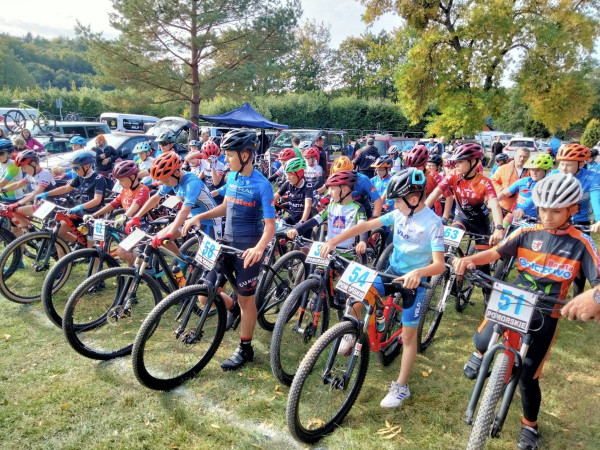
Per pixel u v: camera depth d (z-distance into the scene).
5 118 14.26
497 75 19.56
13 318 4.31
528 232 2.53
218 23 17.09
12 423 2.85
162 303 3.11
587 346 4.02
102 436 2.77
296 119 34.38
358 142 15.51
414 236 2.88
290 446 2.73
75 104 31.56
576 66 19.48
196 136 16.28
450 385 3.42
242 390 3.27
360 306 3.09
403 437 2.83
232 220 3.39
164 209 5.30
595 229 3.80
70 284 5.04
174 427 2.87
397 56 45.84
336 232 3.97
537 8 19.83
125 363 3.59
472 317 4.66
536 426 2.73
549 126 20.78
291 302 3.26
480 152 4.18
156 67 17.27
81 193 5.17
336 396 3.04
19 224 5.28
